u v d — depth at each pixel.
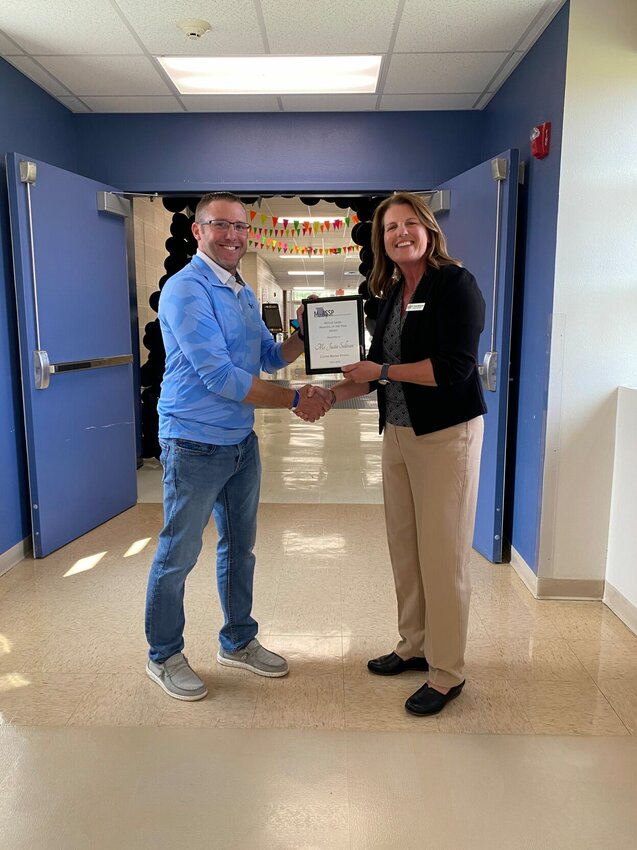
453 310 1.83
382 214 1.98
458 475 1.90
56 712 2.01
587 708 2.04
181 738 1.88
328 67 3.37
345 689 2.15
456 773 1.74
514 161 3.00
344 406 9.45
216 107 3.95
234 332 2.00
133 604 2.80
